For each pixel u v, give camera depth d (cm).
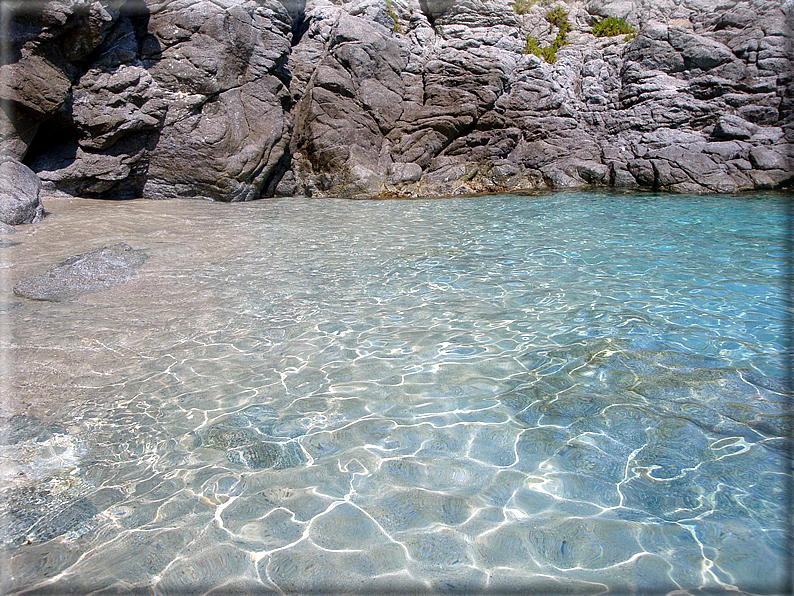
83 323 552
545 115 1634
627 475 315
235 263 772
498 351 483
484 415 381
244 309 595
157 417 382
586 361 460
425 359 471
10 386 421
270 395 412
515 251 838
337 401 403
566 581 241
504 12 1762
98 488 307
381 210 1253
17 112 1112
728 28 1642
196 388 423
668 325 532
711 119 1552
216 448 346
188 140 1311
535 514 285
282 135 1480
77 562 254
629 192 1455
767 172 1420
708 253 807
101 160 1250
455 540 268
